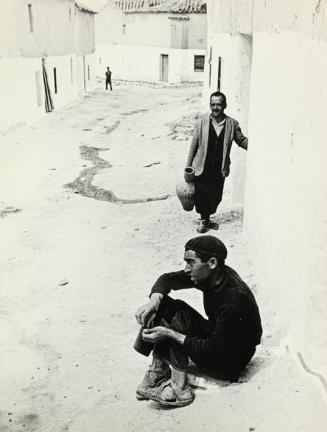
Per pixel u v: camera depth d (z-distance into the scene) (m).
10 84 15.82
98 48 41.09
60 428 3.66
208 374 3.84
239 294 3.51
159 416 3.58
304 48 3.78
